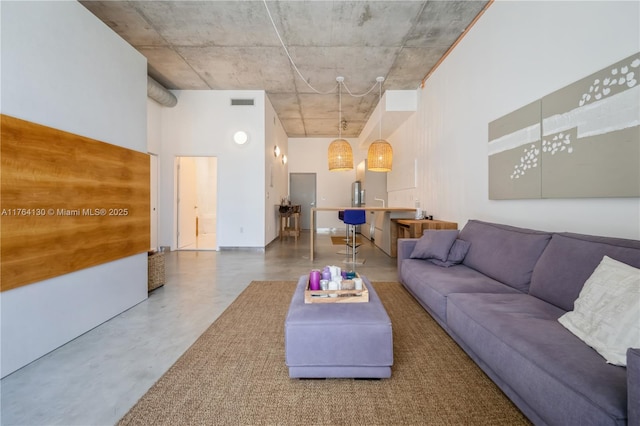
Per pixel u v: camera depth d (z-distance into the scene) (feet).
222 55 14.49
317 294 6.36
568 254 5.82
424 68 15.70
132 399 4.95
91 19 7.80
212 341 7.03
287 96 20.38
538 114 7.93
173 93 19.44
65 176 6.91
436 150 15.23
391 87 18.30
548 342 4.15
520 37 8.78
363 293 6.35
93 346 6.81
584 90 6.53
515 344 4.34
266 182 20.45
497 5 9.91
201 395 5.05
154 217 19.12
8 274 5.61
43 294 6.41
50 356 6.36
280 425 4.36
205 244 22.22
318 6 10.76
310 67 15.75
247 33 12.53
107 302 8.29
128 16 11.38
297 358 5.36
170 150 19.60
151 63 15.48
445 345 6.79
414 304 9.53
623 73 5.68
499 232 8.47
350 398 4.97
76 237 7.19
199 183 30.71
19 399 4.94
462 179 12.38
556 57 7.45
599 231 6.40
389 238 17.95
